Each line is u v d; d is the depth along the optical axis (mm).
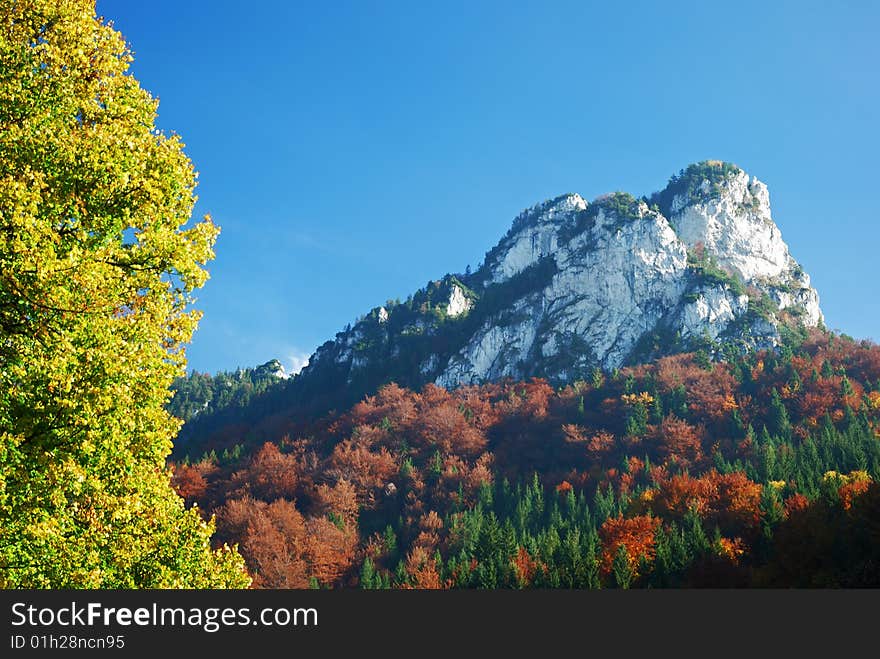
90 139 21000
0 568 17859
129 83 24188
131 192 20984
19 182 18859
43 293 17797
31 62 22094
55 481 17969
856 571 66750
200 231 22438
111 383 18734
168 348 22281
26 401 18109
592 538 108000
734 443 178875
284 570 122375
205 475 184875
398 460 193125
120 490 21016
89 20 23406
